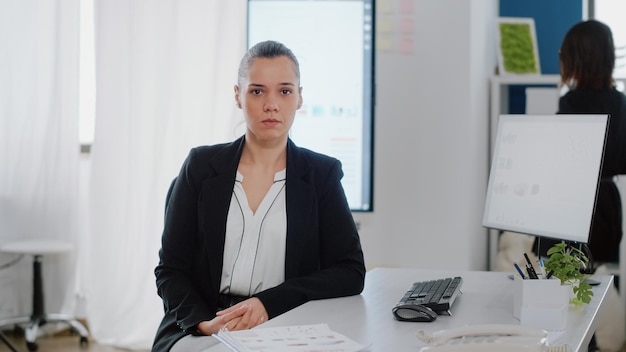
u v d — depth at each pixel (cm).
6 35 495
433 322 194
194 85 470
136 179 476
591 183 226
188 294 228
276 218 232
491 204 263
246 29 464
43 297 489
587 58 347
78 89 496
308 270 237
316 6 461
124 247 479
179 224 238
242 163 237
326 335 172
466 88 470
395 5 482
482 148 509
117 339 478
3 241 498
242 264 230
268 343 164
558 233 234
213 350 167
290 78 229
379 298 226
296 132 467
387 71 486
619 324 443
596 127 228
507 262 483
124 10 473
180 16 470
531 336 157
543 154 245
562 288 186
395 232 490
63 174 499
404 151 487
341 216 241
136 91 473
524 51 531
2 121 497
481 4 502
